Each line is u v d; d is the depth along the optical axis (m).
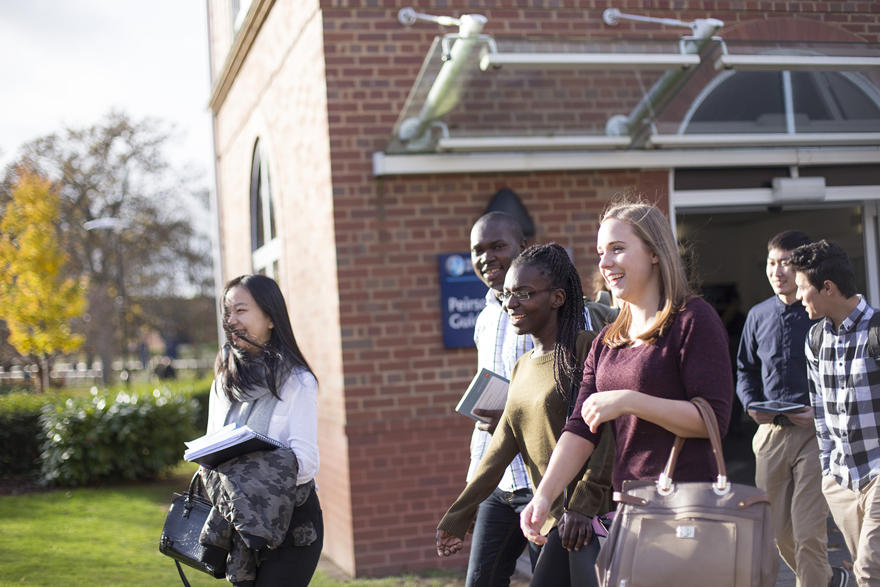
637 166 6.29
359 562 5.94
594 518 2.82
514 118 5.65
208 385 16.86
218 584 5.75
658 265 2.49
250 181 9.36
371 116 6.12
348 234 6.06
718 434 2.27
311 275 6.86
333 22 6.10
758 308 4.72
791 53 5.35
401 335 6.08
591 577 2.77
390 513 6.00
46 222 22.30
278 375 3.27
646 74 5.36
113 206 31.50
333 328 6.21
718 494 2.22
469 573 3.42
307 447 3.23
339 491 6.27
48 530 7.68
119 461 11.00
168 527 3.31
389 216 6.10
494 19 6.26
